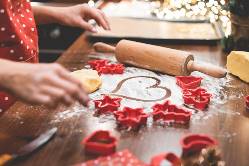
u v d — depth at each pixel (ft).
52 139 2.60
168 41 4.36
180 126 2.77
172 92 3.25
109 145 2.41
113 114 2.91
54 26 7.18
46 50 7.10
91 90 3.20
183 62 3.44
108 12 5.32
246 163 2.41
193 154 2.48
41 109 2.99
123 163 2.25
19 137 2.63
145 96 3.18
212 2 4.58
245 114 2.95
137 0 5.91
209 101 3.10
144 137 2.64
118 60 3.82
